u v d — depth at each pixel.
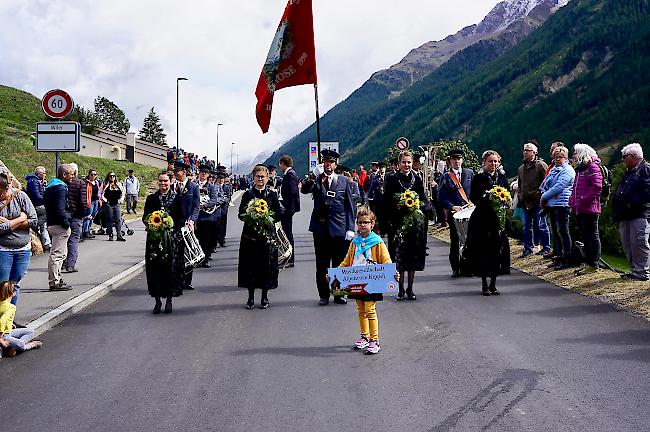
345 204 9.13
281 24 12.50
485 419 4.71
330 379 5.72
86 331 7.73
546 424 4.59
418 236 9.01
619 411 4.81
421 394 5.28
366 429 4.59
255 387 5.55
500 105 173.75
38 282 10.82
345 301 9.09
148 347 6.95
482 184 9.31
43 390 5.61
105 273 11.86
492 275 9.21
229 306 9.05
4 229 7.68
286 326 7.77
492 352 6.41
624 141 112.12
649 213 9.13
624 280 9.26
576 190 10.02
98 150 73.81
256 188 9.88
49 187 9.95
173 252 8.67
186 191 9.51
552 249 12.08
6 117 89.56
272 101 13.00
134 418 4.91
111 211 17.95
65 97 12.04
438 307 8.56
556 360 6.09
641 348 6.41
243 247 8.79
